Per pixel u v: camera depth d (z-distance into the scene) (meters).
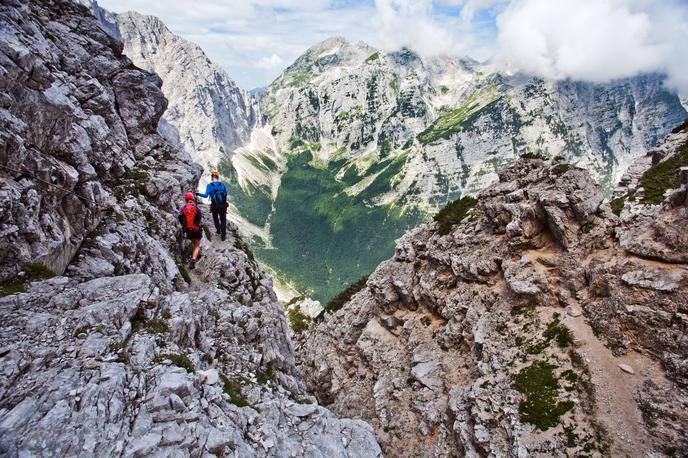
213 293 26.80
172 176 35.44
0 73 16.28
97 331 13.27
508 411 21.70
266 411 15.79
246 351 22.94
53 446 9.32
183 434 11.15
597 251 26.25
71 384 10.85
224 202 36.06
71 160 20.50
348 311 48.62
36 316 13.02
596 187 27.97
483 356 26.28
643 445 17.84
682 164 37.31
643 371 20.05
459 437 23.11
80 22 39.72
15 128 16.27
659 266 22.11
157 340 14.67
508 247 30.83
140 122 39.97
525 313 26.92
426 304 36.53
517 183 34.00
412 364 32.03
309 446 14.63
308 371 49.03
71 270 17.94
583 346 22.62
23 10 25.44
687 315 19.78
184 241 31.86
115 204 24.23
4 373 10.56
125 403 11.27
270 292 37.97
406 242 43.19
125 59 42.41
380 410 31.81
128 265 20.77
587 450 18.55
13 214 14.66
